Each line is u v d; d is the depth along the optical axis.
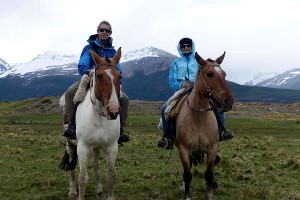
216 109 9.82
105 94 8.51
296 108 76.25
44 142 24.72
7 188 12.33
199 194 11.52
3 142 25.03
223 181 12.66
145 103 83.38
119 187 12.42
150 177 13.67
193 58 12.00
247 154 18.70
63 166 11.69
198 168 15.13
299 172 14.20
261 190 11.12
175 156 18.86
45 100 91.56
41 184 12.83
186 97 10.84
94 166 10.94
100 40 10.84
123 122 10.71
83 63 10.48
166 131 11.49
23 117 71.00
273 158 17.45
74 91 10.45
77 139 9.72
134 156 18.80
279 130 41.59
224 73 9.54
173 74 12.25
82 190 9.42
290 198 10.75
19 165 16.28
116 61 9.16
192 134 10.15
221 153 19.42
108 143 9.61
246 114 66.19
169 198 11.18
